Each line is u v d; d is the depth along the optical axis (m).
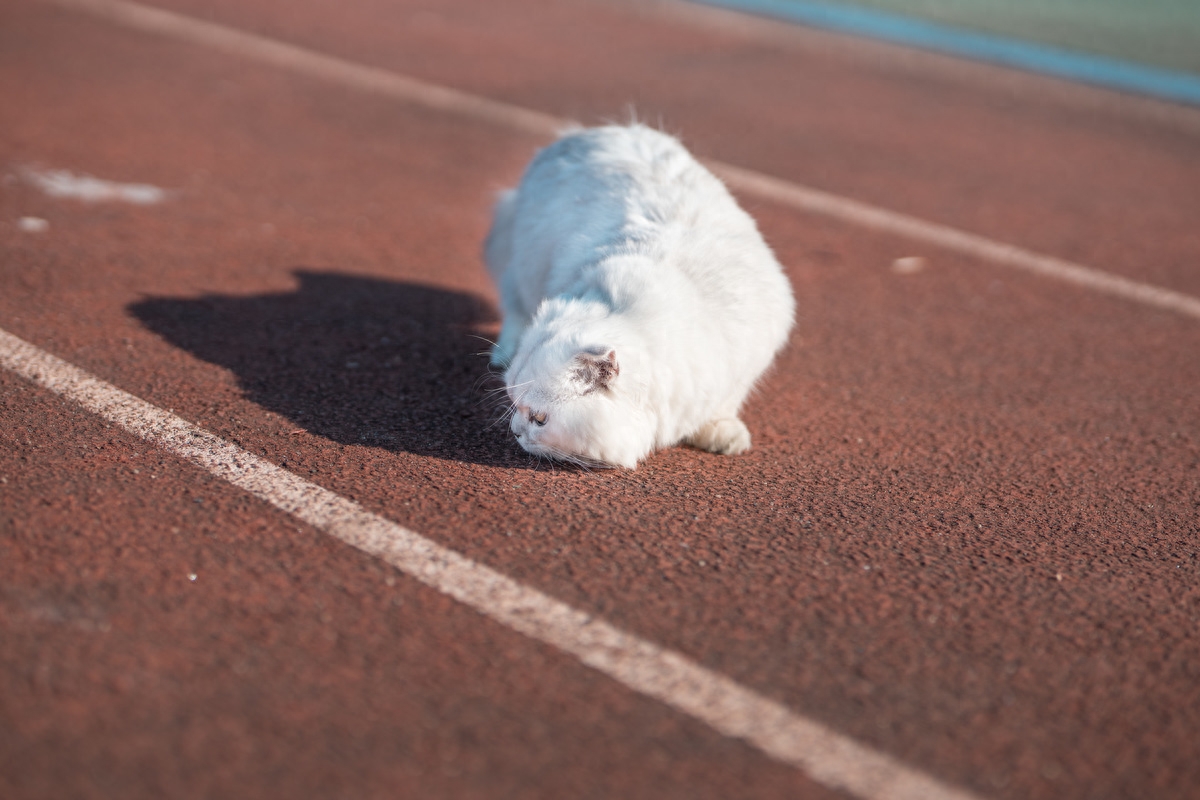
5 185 5.87
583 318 3.55
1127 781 2.45
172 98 7.89
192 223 5.72
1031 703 2.67
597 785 2.31
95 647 2.58
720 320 3.74
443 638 2.73
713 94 9.28
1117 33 12.85
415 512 3.27
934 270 6.07
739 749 2.44
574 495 3.47
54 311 4.47
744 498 3.57
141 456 3.44
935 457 4.02
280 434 3.70
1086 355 5.11
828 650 2.80
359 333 4.69
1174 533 3.59
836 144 8.20
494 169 7.16
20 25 9.41
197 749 2.32
